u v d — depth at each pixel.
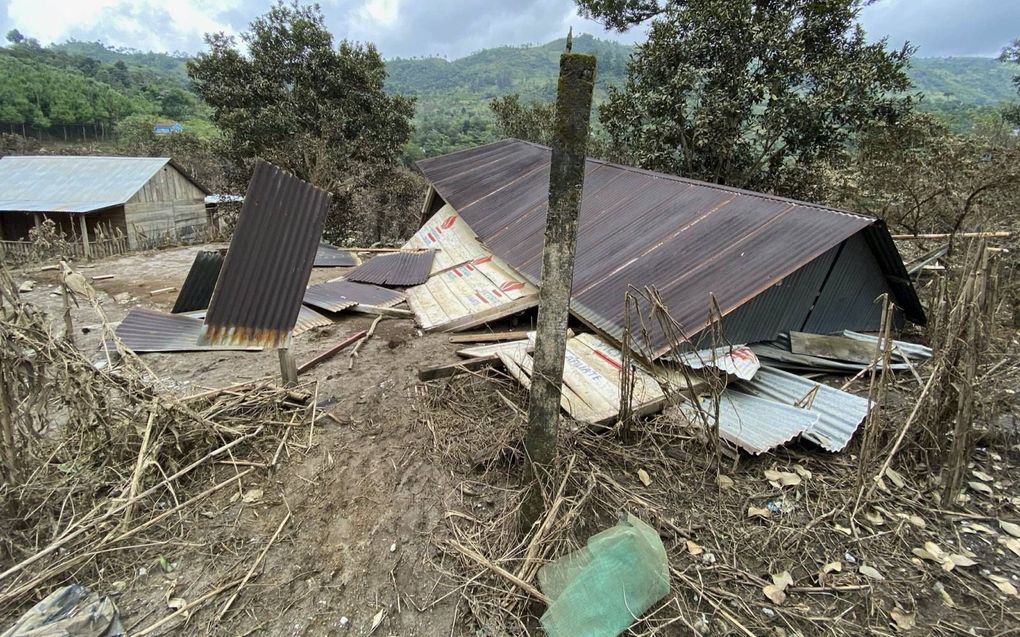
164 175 20.56
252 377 4.97
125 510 3.03
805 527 3.05
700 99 11.32
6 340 2.98
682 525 3.06
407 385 4.62
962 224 8.40
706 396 4.17
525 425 3.59
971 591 2.67
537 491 2.74
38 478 3.21
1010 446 3.91
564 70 2.21
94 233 18.39
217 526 3.07
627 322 3.57
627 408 3.66
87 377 3.31
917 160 9.33
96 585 2.68
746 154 11.86
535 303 6.28
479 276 7.72
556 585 2.46
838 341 5.22
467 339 5.80
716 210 5.96
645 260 5.67
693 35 11.01
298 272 4.33
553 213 2.39
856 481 3.27
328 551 2.89
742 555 2.88
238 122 17.97
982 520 3.21
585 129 2.26
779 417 3.89
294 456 3.65
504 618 2.45
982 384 4.03
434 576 2.72
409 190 22.00
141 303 7.95
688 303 4.74
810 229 4.95
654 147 12.14
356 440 3.81
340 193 18.94
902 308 6.05
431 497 3.23
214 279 6.60
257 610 2.57
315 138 18.66
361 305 6.96
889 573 2.78
